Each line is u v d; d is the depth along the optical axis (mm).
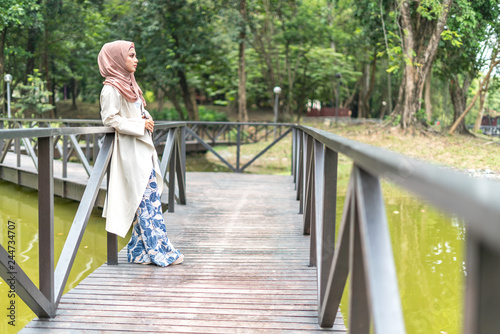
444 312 2824
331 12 26141
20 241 4367
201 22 20125
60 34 17453
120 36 19938
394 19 14039
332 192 2105
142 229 2984
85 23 17938
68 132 2152
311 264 3045
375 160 931
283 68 27875
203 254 3316
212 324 2166
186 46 20656
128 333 2064
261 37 25500
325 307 1959
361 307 1227
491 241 460
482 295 538
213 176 8055
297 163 5812
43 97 16031
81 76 21781
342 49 27359
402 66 15141
